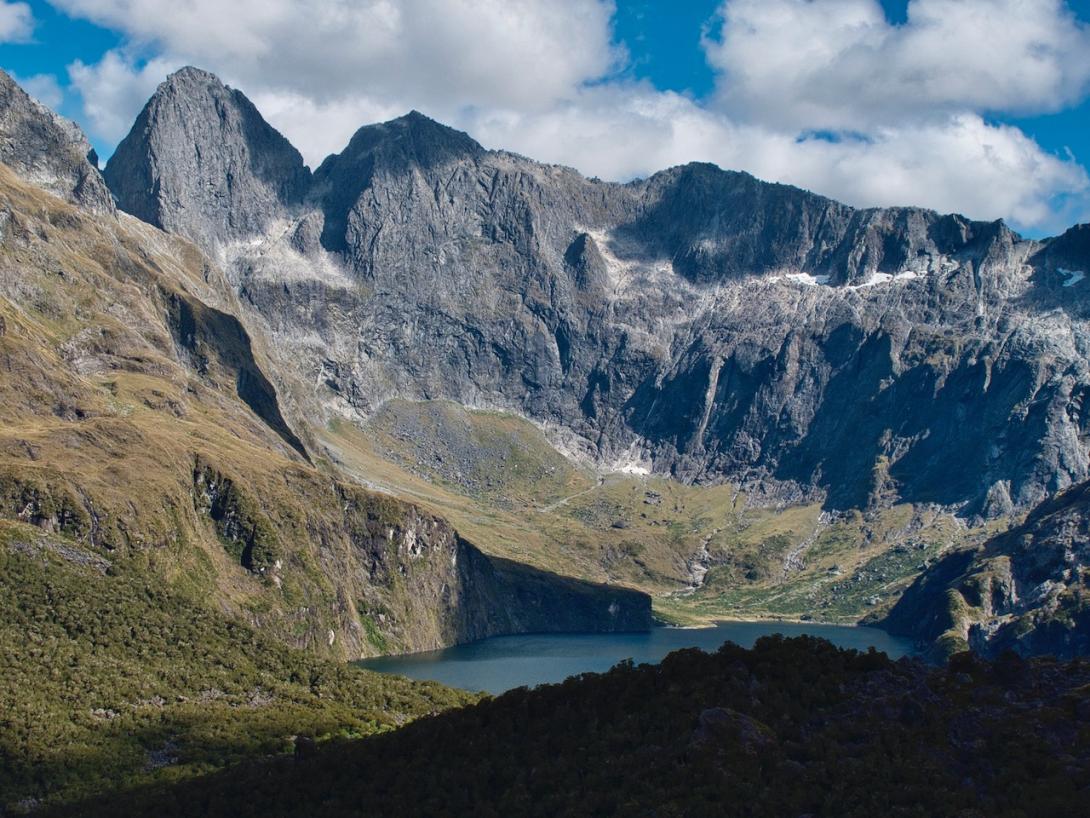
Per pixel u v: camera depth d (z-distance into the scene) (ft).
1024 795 388.78
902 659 498.69
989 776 409.69
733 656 520.01
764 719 463.01
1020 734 419.74
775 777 424.05
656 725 482.28
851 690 469.98
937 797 396.98
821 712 463.01
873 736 439.63
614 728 490.49
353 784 535.19
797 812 405.80
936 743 427.33
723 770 430.20
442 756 528.22
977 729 431.02
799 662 495.82
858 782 412.16
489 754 516.32
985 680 463.42
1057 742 416.67
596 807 440.86
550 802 455.63
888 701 458.09
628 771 455.22
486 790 488.44
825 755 431.84
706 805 413.39
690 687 498.28
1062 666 470.39
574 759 481.87
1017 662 464.24
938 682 465.06
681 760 450.30
